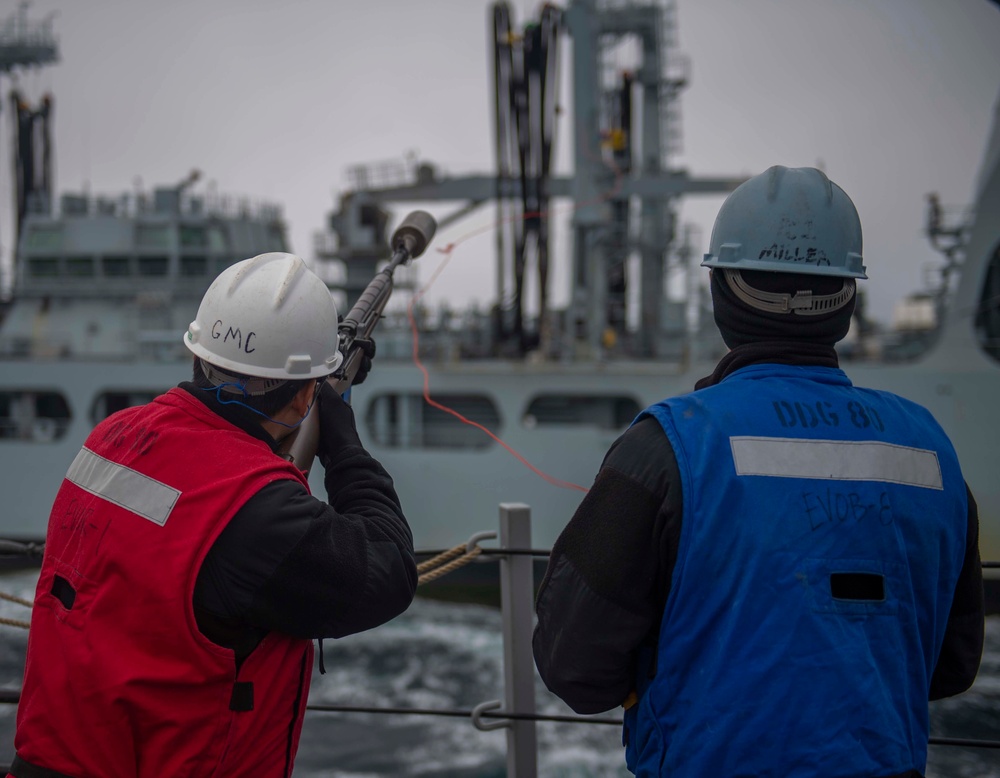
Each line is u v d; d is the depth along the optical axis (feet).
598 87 42.04
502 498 34.24
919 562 3.67
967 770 20.72
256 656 3.77
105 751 3.56
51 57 55.16
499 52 40.83
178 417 4.05
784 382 3.83
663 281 45.73
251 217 48.26
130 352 41.70
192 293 43.62
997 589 30.91
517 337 40.57
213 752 3.66
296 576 3.62
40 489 37.50
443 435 37.47
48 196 56.13
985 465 31.35
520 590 7.03
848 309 4.01
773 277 3.92
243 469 3.78
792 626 3.38
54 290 43.55
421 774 21.43
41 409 42.32
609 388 34.37
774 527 3.44
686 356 33.78
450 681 27.22
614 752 22.63
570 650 3.81
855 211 4.08
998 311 33.09
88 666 3.57
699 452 3.57
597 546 3.70
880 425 3.76
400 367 35.83
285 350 4.07
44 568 4.02
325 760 22.33
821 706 3.33
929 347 33.27
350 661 28.99
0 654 29.32
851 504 3.52
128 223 43.93
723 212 4.19
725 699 3.41
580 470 33.99
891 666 3.52
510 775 7.05
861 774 3.29
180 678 3.54
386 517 4.20
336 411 4.66
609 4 45.68
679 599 3.53
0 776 5.45
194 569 3.54
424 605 35.19
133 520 3.69
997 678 25.98
